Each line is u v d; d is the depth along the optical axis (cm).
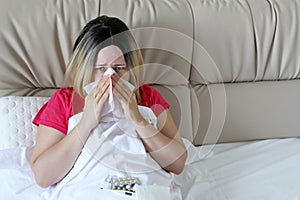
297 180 144
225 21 159
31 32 141
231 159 158
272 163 155
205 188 137
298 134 177
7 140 133
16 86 146
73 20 145
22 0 142
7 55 141
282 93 172
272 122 172
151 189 114
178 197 125
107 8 148
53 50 144
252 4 164
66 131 125
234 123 169
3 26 139
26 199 121
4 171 126
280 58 168
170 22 153
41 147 123
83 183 117
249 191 138
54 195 119
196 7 158
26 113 137
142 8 151
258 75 168
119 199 113
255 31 162
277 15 164
